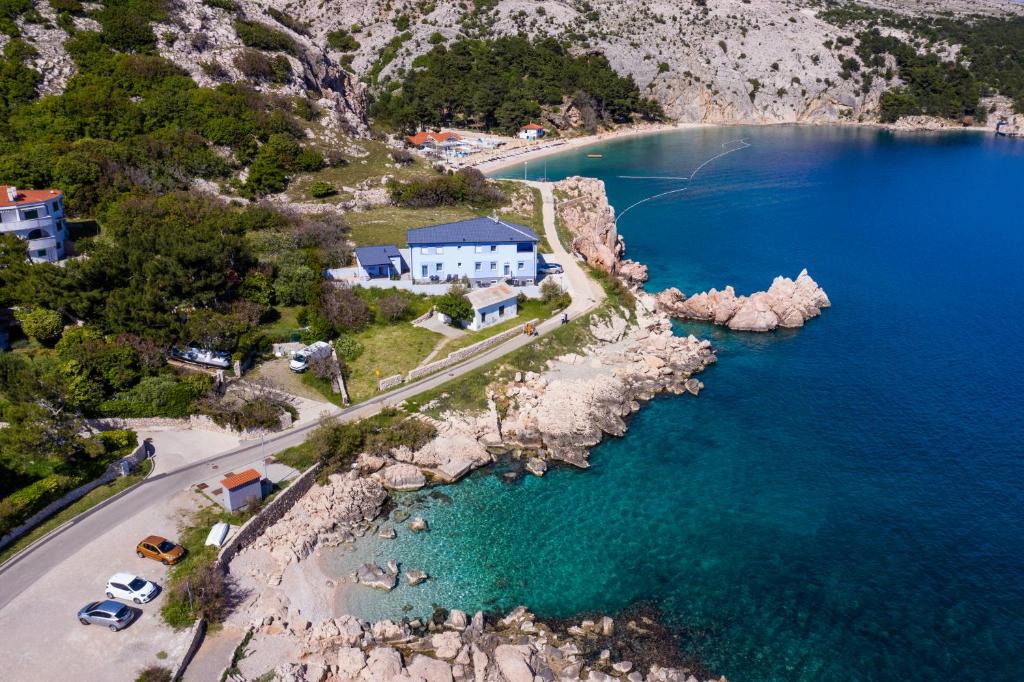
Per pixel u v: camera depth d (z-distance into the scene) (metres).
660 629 52.97
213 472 65.00
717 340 101.31
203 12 167.88
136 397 71.25
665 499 67.88
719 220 160.62
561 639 51.81
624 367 89.69
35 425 60.03
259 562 56.41
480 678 47.94
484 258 105.19
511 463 73.00
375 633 51.09
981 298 116.25
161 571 53.12
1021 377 89.94
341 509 63.53
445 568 58.50
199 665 46.66
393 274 107.19
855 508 66.50
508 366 85.12
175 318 80.81
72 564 53.47
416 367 84.19
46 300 79.62
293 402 76.88
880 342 100.50
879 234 150.88
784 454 74.94
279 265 98.88
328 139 157.50
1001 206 172.75
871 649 51.41
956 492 68.56
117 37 148.38
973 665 50.06
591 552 60.78
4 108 129.50
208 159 131.38
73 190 111.50
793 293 109.38
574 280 111.50
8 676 44.47
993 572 58.47
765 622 53.75
